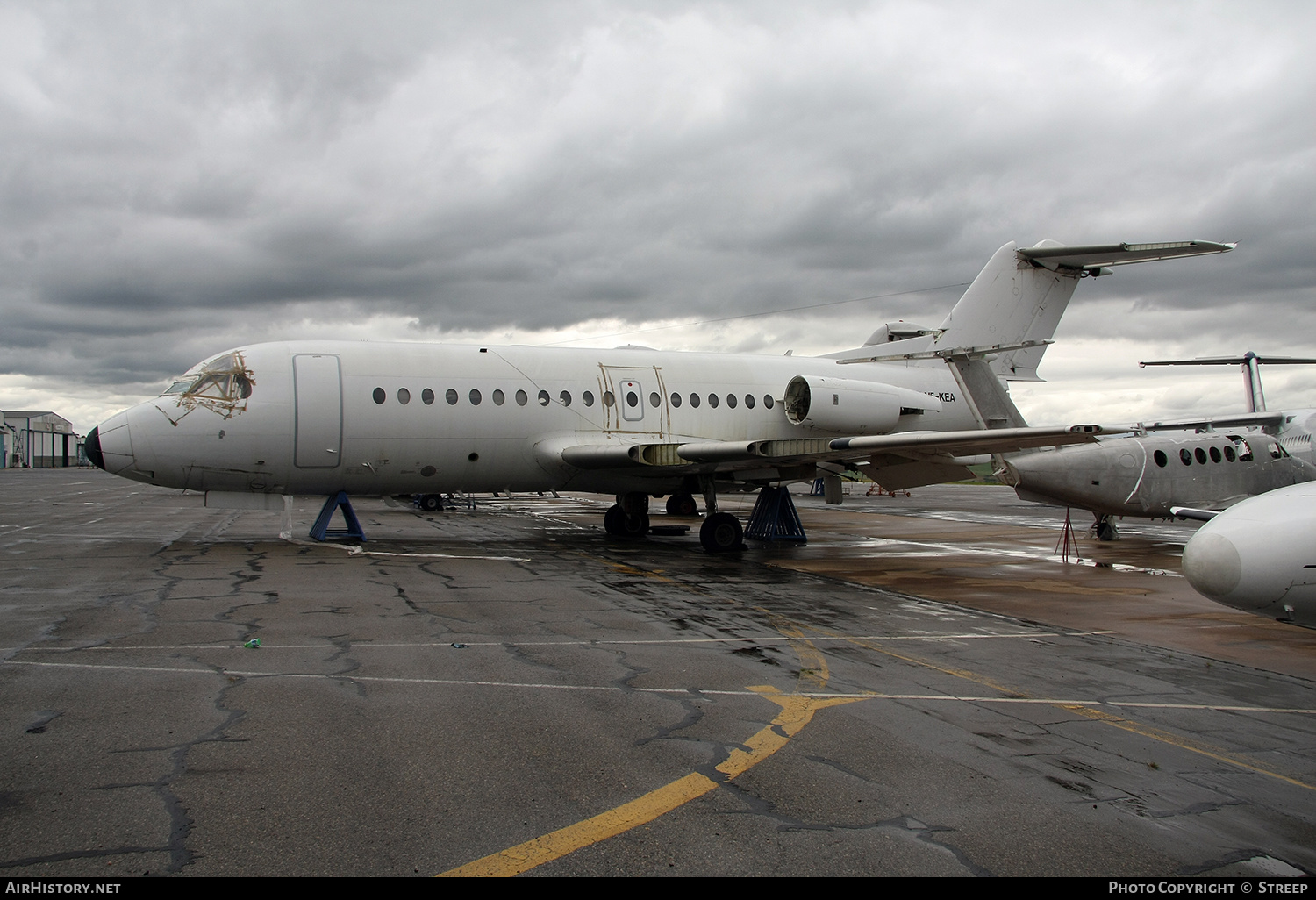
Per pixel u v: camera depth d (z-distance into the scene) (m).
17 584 11.21
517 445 17.06
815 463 16.88
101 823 4.03
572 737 5.45
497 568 13.73
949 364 16.58
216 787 4.50
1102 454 18.12
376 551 15.86
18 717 5.60
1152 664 7.84
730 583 12.60
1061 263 21.95
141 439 14.84
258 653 7.49
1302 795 4.74
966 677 7.22
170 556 14.44
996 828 4.20
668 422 18.61
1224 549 6.82
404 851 3.83
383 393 15.99
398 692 6.37
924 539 20.56
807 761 5.08
